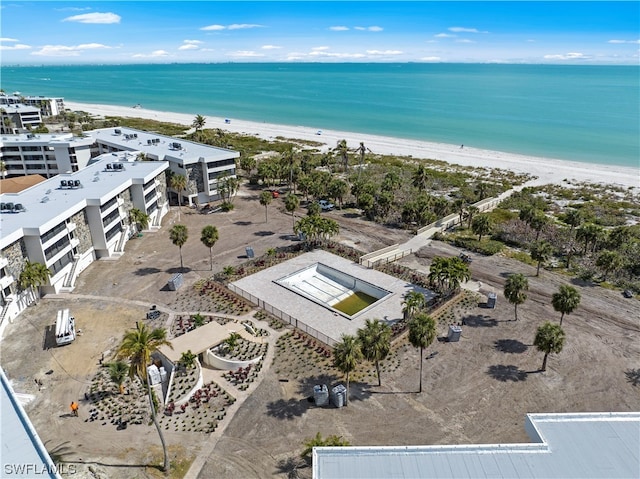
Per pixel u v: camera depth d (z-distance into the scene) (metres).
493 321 67.69
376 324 51.34
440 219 106.44
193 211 114.12
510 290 65.50
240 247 92.69
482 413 50.22
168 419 48.81
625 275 82.12
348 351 48.44
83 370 56.50
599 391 53.59
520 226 104.38
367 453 33.12
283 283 78.25
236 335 61.59
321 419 49.12
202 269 82.94
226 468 43.06
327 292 78.94
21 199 82.12
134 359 39.41
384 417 49.53
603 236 88.81
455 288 71.62
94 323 66.12
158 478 41.91
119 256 87.50
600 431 34.88
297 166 134.62
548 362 58.72
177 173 115.69
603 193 136.50
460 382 55.03
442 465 32.09
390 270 82.94
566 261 87.19
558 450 33.16
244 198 124.81
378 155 186.25
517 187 141.88
